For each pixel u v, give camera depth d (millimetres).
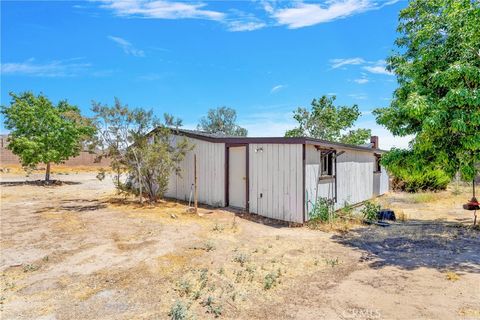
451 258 5840
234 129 36344
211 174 11547
